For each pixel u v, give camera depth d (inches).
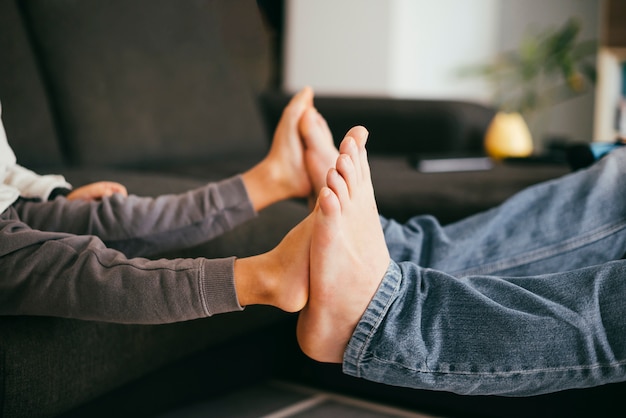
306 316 30.8
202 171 62.2
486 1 127.6
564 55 113.8
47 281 29.9
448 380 29.4
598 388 34.9
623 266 29.9
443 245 35.5
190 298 29.4
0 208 33.9
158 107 65.7
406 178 55.5
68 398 33.3
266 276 29.6
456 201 49.3
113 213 36.3
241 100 74.5
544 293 30.0
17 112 53.9
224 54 75.3
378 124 75.9
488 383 29.2
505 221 36.4
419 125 74.8
